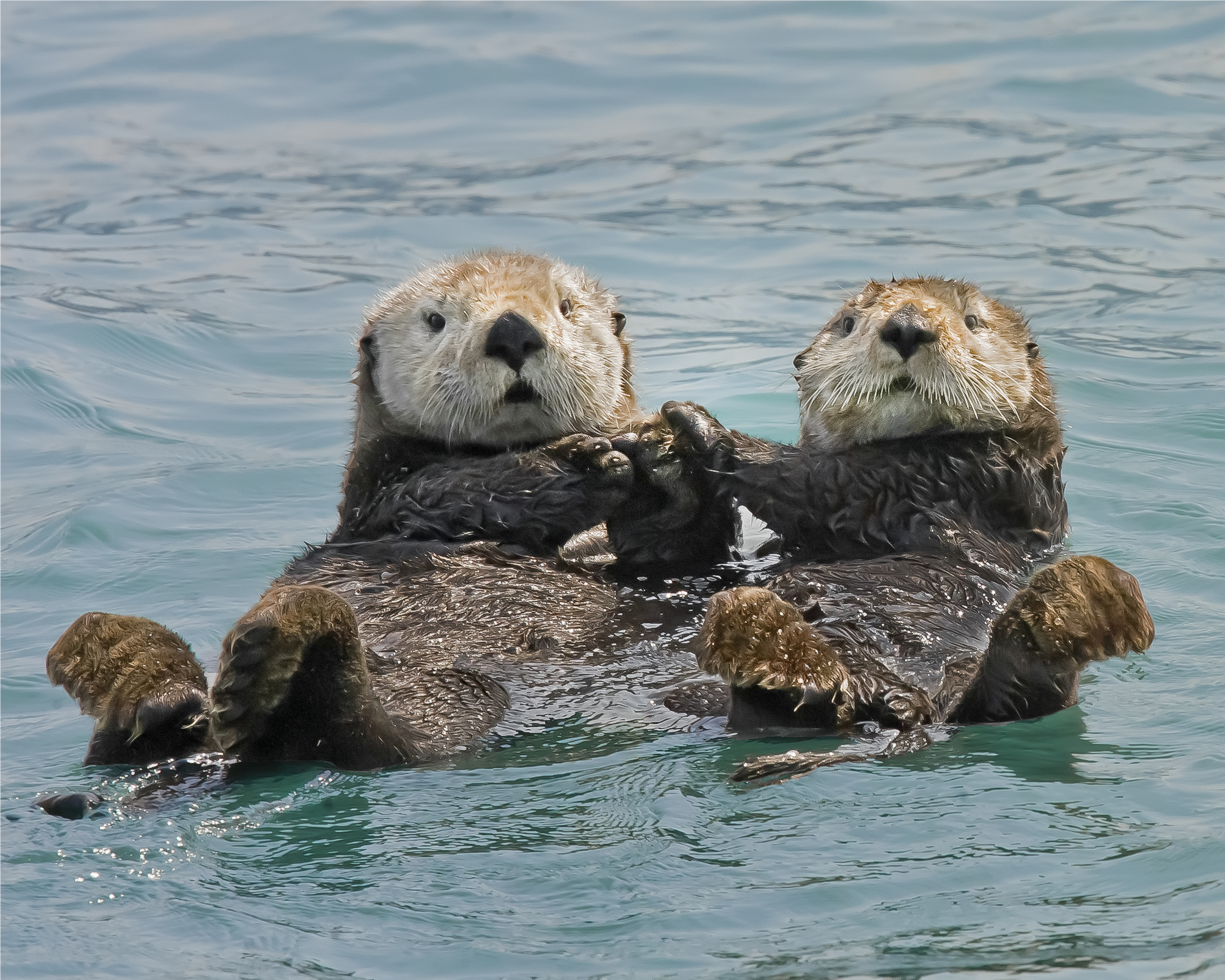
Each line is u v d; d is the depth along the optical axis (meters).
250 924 9.72
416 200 34.50
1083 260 28.36
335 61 44.19
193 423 24.59
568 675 13.23
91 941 9.59
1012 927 9.40
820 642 12.13
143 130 40.66
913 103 37.69
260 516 21.14
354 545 15.70
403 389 16.83
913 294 16.05
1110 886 9.78
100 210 35.41
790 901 9.74
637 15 46.56
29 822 11.02
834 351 16.59
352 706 11.42
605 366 17.05
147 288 30.14
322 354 27.20
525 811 10.95
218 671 11.25
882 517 15.34
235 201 35.38
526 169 36.06
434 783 11.40
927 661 13.30
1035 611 11.94
